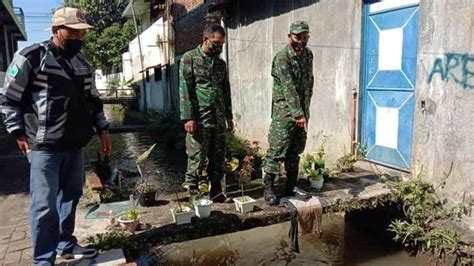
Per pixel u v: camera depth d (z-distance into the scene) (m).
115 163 9.09
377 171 5.14
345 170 5.26
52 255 2.83
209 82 4.05
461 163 4.00
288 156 4.26
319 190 4.55
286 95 3.97
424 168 4.45
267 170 4.22
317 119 6.36
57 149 2.74
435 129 4.28
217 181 4.36
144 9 22.55
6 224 4.25
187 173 4.27
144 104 20.66
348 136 5.67
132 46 23.52
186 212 3.77
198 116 4.09
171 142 11.52
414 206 4.22
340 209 4.21
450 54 4.03
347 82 5.63
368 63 5.29
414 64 4.57
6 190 5.62
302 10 6.59
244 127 9.21
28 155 2.75
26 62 2.58
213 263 4.41
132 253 3.47
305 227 4.10
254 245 4.82
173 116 12.75
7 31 20.45
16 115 2.67
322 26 6.09
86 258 3.17
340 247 4.71
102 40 30.56
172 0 15.02
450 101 4.08
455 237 3.76
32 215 2.75
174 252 4.65
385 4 4.93
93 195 4.77
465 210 3.93
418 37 4.42
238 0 8.80
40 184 2.72
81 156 3.06
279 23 7.38
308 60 4.11
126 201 4.68
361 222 5.07
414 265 4.19
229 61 9.80
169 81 15.77
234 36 9.43
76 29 2.62
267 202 4.23
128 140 13.02
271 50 7.76
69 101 2.73
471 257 3.61
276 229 5.23
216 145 4.27
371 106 5.30
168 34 15.45
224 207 4.17
